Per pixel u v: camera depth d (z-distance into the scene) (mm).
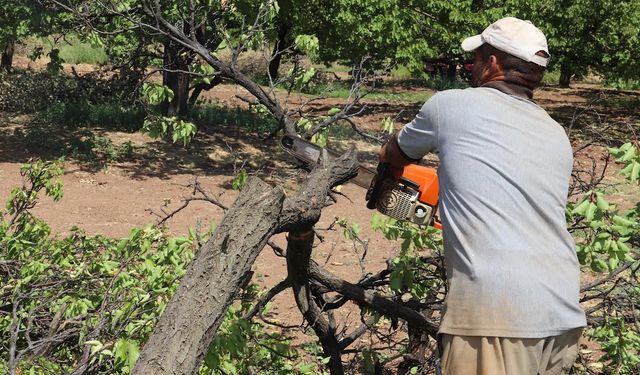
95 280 5078
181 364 3283
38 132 17953
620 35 23938
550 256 2857
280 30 18734
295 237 4352
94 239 5809
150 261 4512
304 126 5566
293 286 4699
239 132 19891
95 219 12344
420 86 35281
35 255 5375
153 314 4176
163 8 11266
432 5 18266
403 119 24938
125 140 17984
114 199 13664
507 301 2775
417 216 3756
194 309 3344
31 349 4305
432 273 5043
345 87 30469
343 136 19516
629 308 5219
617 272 5086
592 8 23109
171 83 19656
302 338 7465
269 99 5512
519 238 2840
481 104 3039
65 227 11734
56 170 6242
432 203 3750
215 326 3402
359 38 16812
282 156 17953
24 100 20750
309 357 6312
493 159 2924
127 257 4941
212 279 3389
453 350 2850
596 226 4066
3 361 4262
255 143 18859
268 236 3557
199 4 7355
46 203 13023
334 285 4688
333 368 5062
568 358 2912
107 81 21031
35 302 4910
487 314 2783
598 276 8523
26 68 28234
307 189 3797
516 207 2873
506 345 2770
